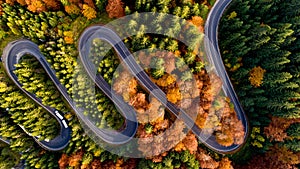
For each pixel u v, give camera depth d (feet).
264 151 234.38
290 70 215.31
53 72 236.22
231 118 221.87
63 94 236.63
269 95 222.89
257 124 229.45
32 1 206.69
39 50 233.76
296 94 207.41
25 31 222.28
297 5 207.31
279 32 209.05
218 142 228.02
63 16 215.10
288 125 221.25
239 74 223.71
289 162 222.28
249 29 213.05
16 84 239.30
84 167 226.17
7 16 221.25
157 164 211.20
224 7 224.12
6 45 232.73
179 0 195.21
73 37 217.36
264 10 214.28
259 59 215.92
